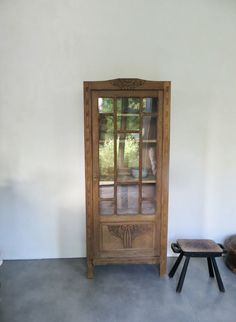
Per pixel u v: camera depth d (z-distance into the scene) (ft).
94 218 6.61
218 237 8.11
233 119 7.62
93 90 6.12
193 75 7.38
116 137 6.40
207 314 5.62
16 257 7.86
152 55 7.23
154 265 7.59
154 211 6.72
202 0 7.11
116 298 6.13
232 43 7.32
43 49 7.06
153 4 7.06
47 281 6.77
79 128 7.39
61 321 5.40
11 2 6.84
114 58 7.19
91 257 6.76
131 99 6.30
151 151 6.57
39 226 7.76
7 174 7.47
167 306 5.86
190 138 7.63
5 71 7.07
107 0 6.97
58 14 6.97
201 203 7.93
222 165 7.80
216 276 6.41
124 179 6.59
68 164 7.52
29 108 7.24
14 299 6.07
